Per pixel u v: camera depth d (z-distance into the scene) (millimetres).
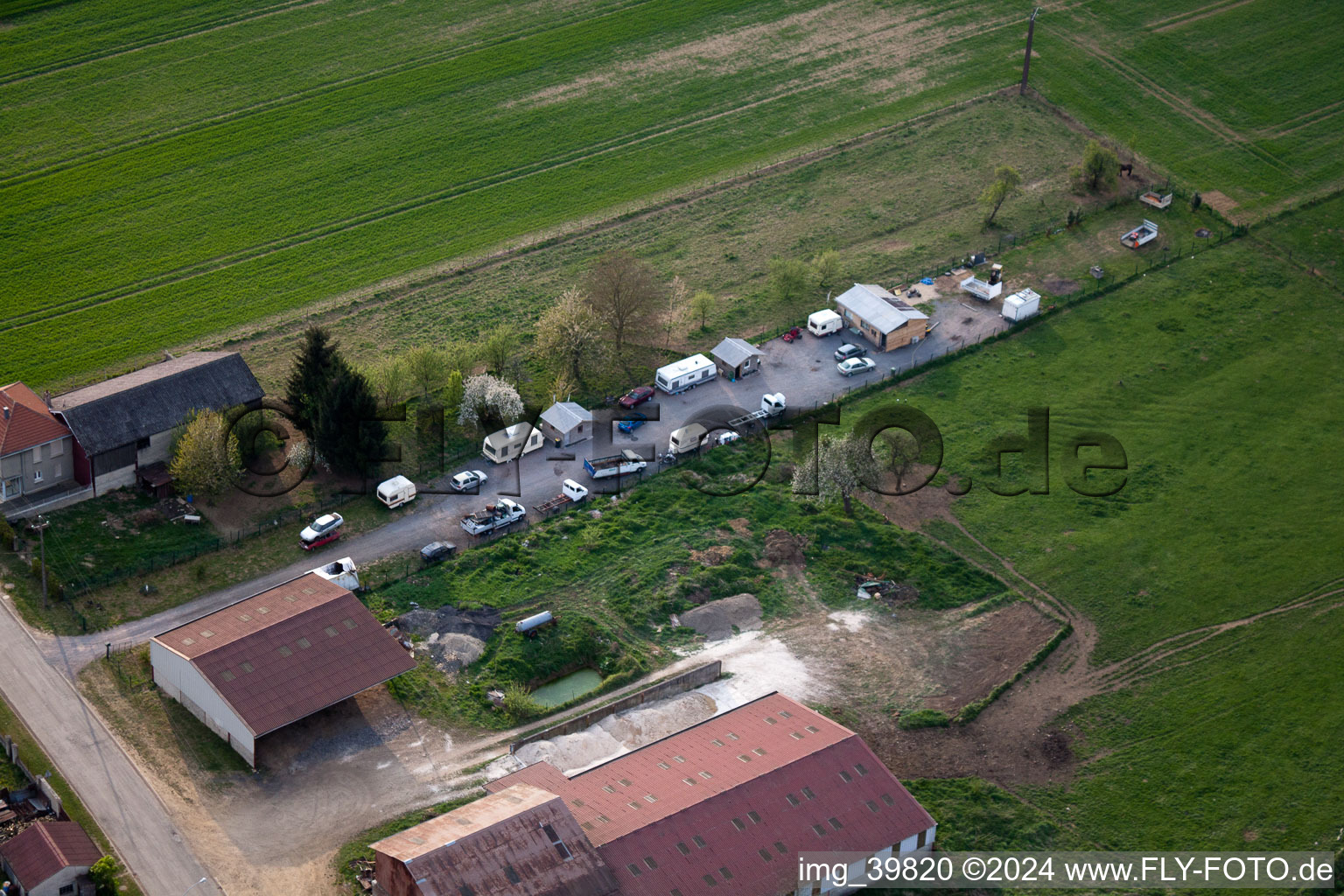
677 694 108688
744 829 91938
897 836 94312
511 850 86750
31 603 111250
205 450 121562
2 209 166125
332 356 129250
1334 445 141875
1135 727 109250
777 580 121500
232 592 114875
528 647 111500
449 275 163125
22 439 119438
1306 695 112750
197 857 91938
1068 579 123562
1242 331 157875
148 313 152875
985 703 109875
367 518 124938
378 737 102500
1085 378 149125
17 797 94312
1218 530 130250
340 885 90938
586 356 144500
